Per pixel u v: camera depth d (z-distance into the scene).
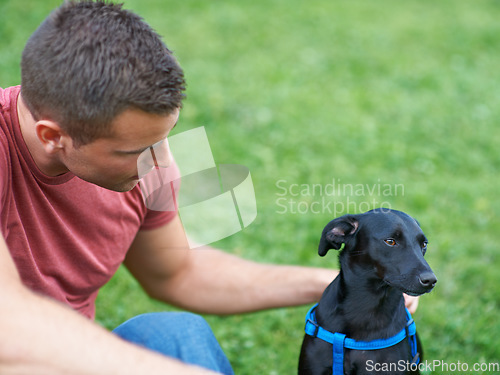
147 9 16.25
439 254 7.20
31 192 3.14
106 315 5.85
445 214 8.30
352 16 18.00
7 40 12.94
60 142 2.83
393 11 19.09
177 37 14.73
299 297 4.04
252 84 12.54
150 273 4.08
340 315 3.60
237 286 4.09
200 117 10.91
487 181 9.59
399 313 3.61
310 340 3.68
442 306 6.13
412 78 13.92
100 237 3.50
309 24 16.80
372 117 11.59
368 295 3.53
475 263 7.09
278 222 7.77
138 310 6.00
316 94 12.42
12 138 2.99
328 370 3.63
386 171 9.47
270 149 9.94
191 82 12.28
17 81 10.77
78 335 2.27
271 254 7.08
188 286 4.12
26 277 3.23
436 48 16.17
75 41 2.63
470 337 5.58
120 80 2.61
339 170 9.28
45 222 3.24
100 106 2.63
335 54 14.88
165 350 3.27
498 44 17.00
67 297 3.53
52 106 2.71
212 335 3.46
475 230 8.02
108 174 2.90
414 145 10.57
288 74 13.31
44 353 2.17
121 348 2.34
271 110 11.39
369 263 3.50
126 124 2.69
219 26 15.75
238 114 11.16
